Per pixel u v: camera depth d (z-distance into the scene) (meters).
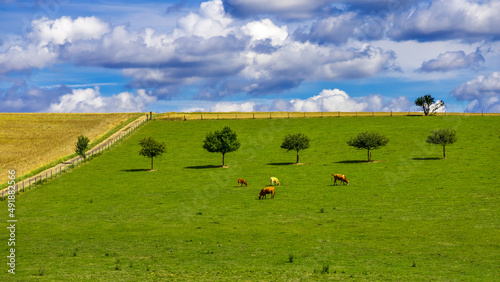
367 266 29.94
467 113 140.88
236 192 62.31
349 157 89.19
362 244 36.12
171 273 28.44
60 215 50.56
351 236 38.94
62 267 30.19
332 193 59.66
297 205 53.19
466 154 85.38
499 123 114.44
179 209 52.69
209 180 72.06
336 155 91.69
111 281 26.61
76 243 37.84
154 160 91.94
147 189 65.88
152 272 28.70
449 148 91.88
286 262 31.09
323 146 101.00
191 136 116.06
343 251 34.06
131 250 35.19
